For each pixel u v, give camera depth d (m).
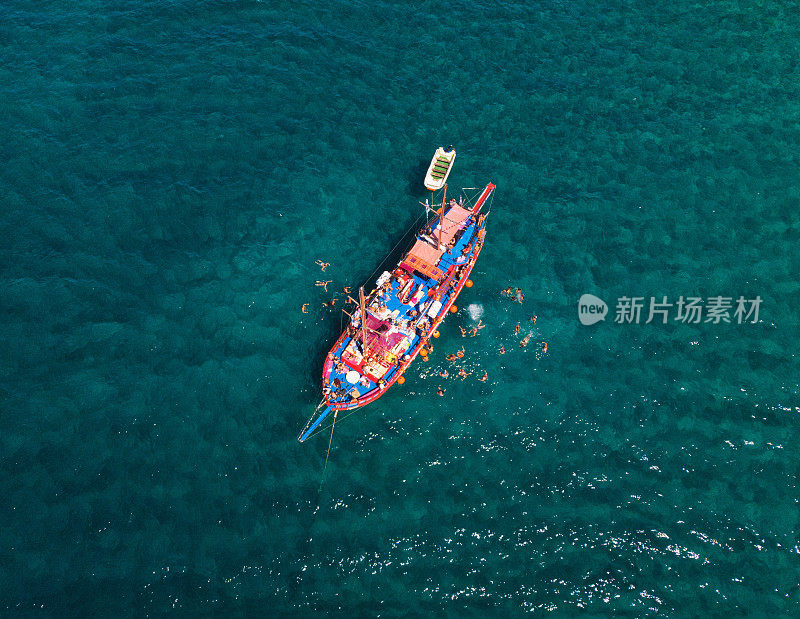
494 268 75.75
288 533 58.34
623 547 58.59
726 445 64.00
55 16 94.19
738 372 68.56
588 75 92.56
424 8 99.69
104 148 82.06
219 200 79.19
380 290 70.25
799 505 60.66
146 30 93.56
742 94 90.38
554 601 55.94
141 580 55.56
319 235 77.19
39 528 57.34
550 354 69.81
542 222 79.44
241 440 63.00
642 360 69.56
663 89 91.12
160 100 86.88
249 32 94.62
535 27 97.81
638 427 65.25
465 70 92.81
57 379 65.44
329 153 84.06
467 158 84.31
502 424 65.25
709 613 55.59
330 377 65.56
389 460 62.72
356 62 92.88
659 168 83.75
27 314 69.44
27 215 76.38
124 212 77.31
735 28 97.50
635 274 75.69
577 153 85.25
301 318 71.25
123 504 58.91
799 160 84.00
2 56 89.19
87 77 88.00
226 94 88.19
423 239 72.81
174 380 66.12
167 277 73.06
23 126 83.00
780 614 55.56
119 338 68.44
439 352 69.25
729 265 76.06
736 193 81.38
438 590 56.19
